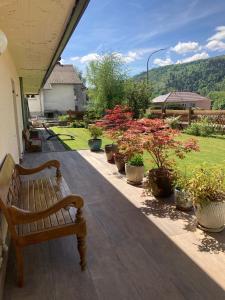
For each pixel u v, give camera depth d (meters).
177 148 4.06
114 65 21.48
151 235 3.04
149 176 4.05
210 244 2.83
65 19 3.66
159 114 15.73
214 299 2.10
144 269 2.46
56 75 31.50
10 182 2.99
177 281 2.30
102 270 2.46
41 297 2.16
